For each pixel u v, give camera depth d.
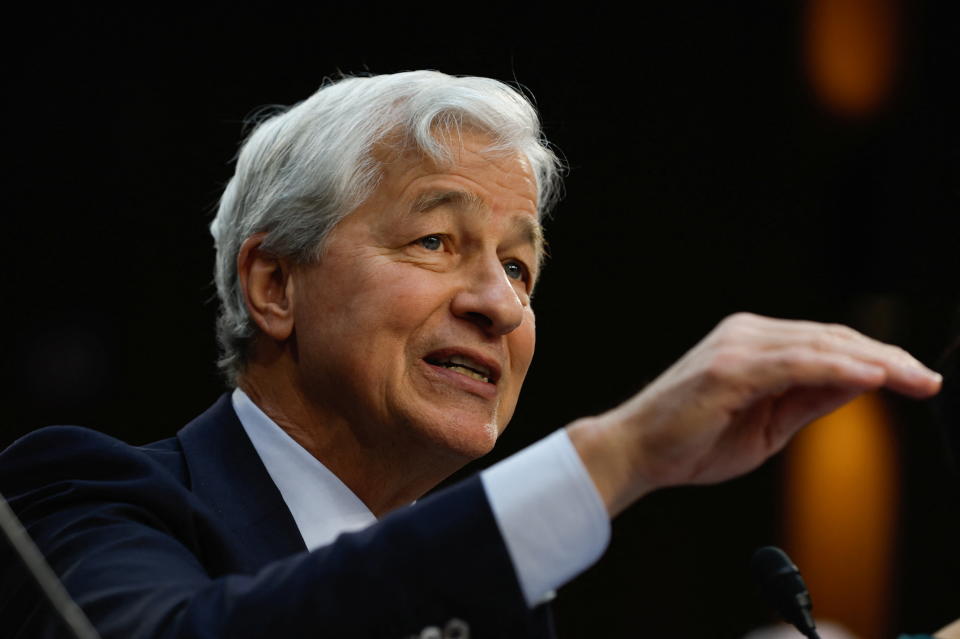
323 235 5.21
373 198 5.20
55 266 12.54
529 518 3.32
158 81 12.79
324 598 3.26
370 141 5.21
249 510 4.86
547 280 16.23
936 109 15.59
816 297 16.30
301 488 5.15
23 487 4.52
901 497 16.62
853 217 16.20
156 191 12.84
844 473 16.84
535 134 5.57
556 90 15.06
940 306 15.80
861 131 15.91
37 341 12.45
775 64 15.86
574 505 3.31
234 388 5.77
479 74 14.27
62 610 2.48
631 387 16.27
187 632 3.30
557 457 3.37
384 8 13.65
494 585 3.27
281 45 13.28
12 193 12.38
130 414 12.74
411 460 5.23
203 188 12.98
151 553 3.93
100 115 12.55
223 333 5.74
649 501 17.22
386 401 5.08
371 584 3.26
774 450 3.31
